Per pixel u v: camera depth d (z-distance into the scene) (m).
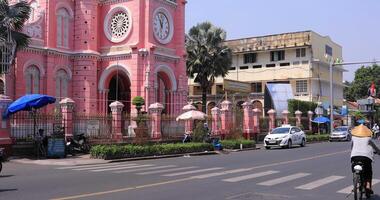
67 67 34.94
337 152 27.06
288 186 12.41
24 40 27.48
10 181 13.30
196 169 16.78
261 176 14.57
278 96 49.91
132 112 34.41
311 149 30.77
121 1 36.34
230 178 13.98
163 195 10.62
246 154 26.41
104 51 36.62
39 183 12.73
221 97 55.22
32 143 23.12
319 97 58.72
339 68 65.56
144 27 35.62
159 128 30.08
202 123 30.98
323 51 60.91
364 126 10.59
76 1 35.81
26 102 21.78
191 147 26.97
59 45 34.47
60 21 34.69
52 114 24.45
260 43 60.03
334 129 47.88
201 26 47.22
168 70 37.47
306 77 57.03
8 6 26.39
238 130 36.81
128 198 10.12
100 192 10.95
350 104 74.00
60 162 20.52
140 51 34.97
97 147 22.42
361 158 10.17
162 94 38.28
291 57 58.47
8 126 21.98
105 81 36.31
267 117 44.56
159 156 24.12
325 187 12.34
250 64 61.19
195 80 47.84
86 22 35.62
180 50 38.94
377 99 71.12
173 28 38.62
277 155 24.88
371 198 10.90
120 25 36.34
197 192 11.12
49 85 33.28
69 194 10.63
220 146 29.70
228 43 62.38
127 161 21.62
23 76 31.69
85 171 16.31
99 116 26.50
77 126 25.47
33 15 33.81
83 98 34.97
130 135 28.17
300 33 57.78
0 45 25.45
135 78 34.91
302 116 51.56
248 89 54.47
